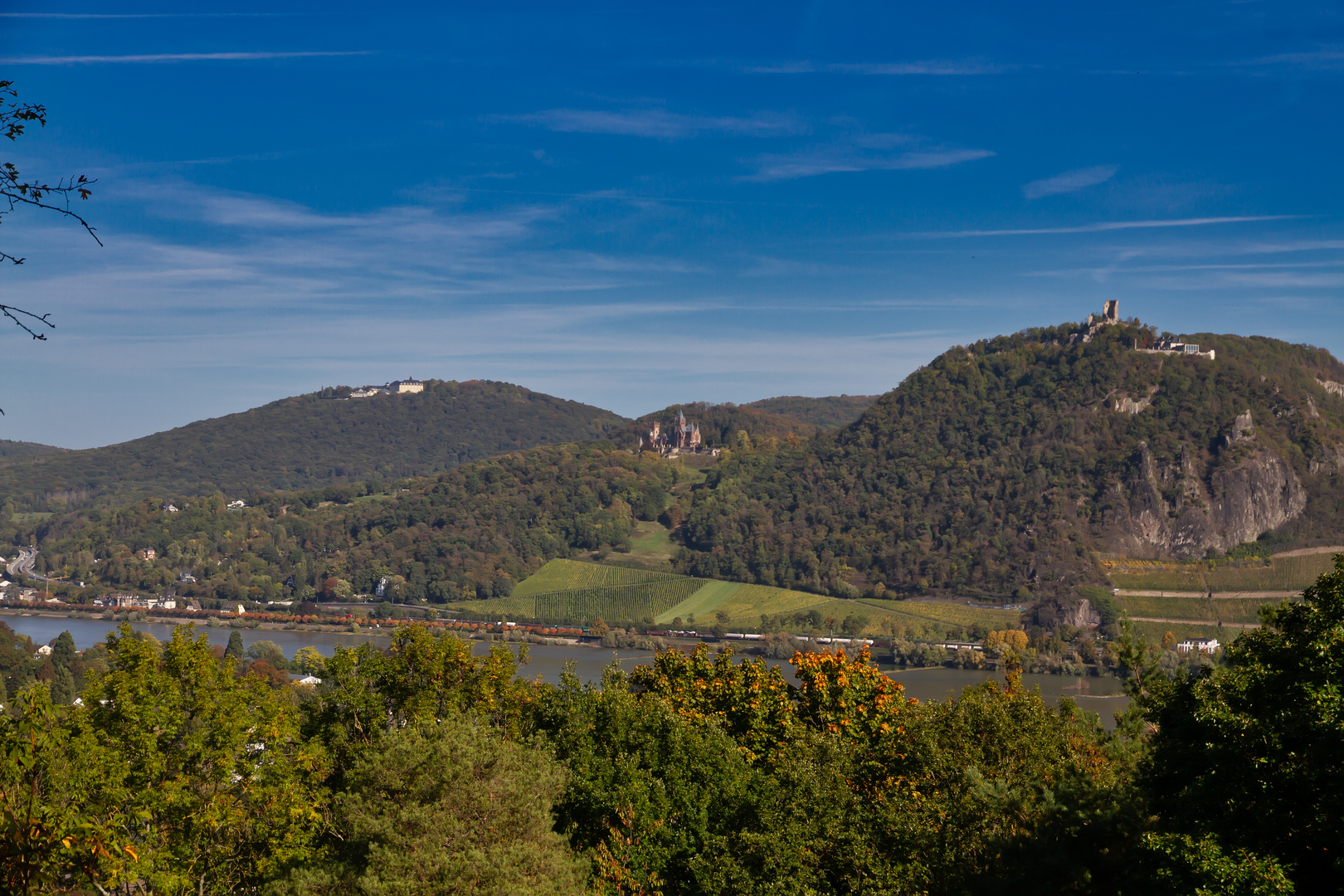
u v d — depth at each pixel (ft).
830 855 101.60
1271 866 63.16
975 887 91.91
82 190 41.32
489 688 131.64
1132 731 125.49
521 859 85.20
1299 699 71.97
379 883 81.76
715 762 112.37
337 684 127.95
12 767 66.85
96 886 88.07
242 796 112.16
